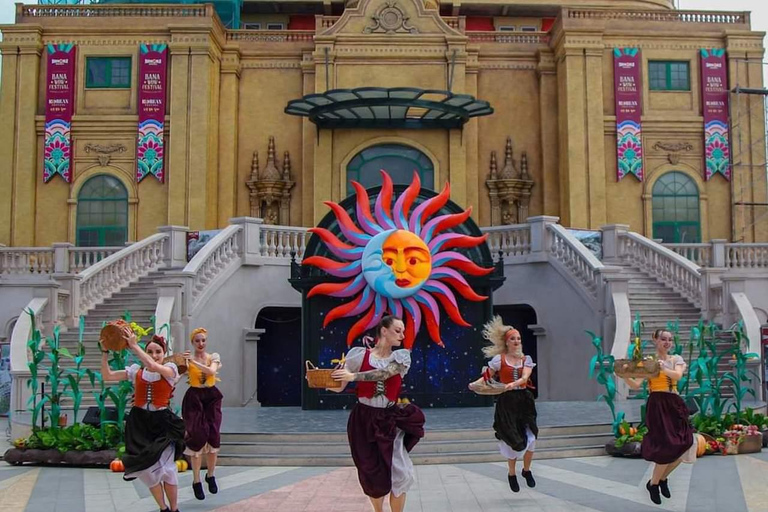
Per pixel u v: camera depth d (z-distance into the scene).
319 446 14.16
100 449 13.84
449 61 34.69
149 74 34.50
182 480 12.40
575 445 14.51
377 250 18.75
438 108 31.77
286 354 26.39
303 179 34.84
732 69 35.38
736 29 35.53
